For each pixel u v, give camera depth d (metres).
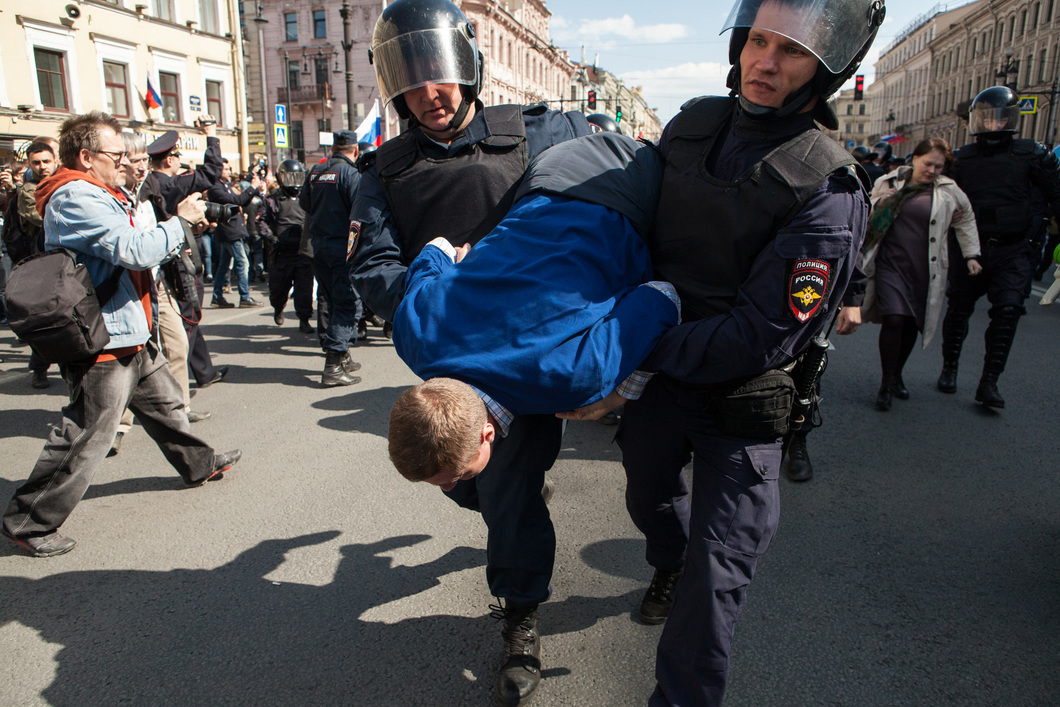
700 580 1.66
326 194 5.01
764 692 2.03
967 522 3.04
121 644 2.29
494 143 2.10
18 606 2.49
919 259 4.22
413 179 2.08
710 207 1.62
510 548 1.98
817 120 1.68
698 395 1.73
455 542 2.91
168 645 2.28
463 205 2.08
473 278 1.64
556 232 1.66
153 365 3.15
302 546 2.89
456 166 2.07
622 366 1.55
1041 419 4.31
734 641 2.26
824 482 3.45
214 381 5.43
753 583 2.59
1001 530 2.97
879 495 3.30
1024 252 4.35
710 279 1.67
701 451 1.77
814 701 2.00
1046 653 2.19
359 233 2.13
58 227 2.63
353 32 36.72
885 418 4.37
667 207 1.72
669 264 1.76
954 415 4.41
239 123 26.19
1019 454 3.77
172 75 23.61
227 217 4.30
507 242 1.69
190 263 4.40
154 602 2.52
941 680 2.08
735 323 1.54
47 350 2.57
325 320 6.59
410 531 3.01
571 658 2.21
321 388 5.28
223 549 2.87
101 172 2.78
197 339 5.21
